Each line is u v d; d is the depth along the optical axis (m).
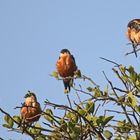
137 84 10.26
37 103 11.39
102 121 9.81
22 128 10.40
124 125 9.88
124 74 10.30
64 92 10.52
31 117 10.86
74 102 10.23
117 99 10.03
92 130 9.85
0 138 9.80
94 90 10.29
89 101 10.20
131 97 9.84
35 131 10.66
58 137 10.02
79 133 9.89
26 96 11.59
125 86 10.32
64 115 10.16
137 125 9.82
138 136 9.61
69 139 9.86
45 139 10.27
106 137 9.70
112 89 10.13
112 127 9.87
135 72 10.28
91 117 9.89
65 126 10.03
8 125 10.42
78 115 9.90
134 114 9.78
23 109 11.25
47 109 10.66
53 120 10.37
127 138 9.72
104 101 10.16
